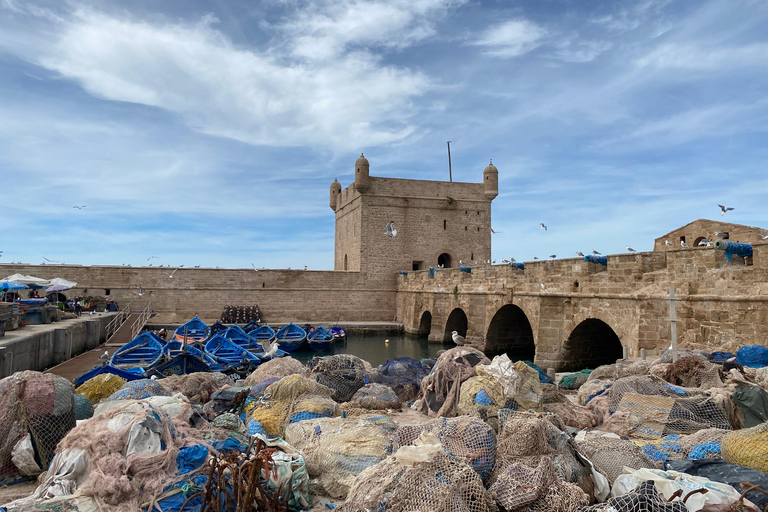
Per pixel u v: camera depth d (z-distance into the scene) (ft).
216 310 160.56
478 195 187.11
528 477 20.29
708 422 30.27
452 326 137.59
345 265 196.75
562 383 50.72
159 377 59.67
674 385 37.04
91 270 153.58
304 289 167.94
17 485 23.89
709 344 55.83
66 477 20.61
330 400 34.71
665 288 63.31
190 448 22.34
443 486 18.37
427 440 21.02
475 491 18.89
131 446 21.17
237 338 117.19
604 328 85.92
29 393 24.64
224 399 36.76
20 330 89.76
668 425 30.35
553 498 18.97
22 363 75.25
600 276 75.82
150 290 156.87
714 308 55.57
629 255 70.08
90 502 19.11
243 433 27.84
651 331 64.13
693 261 59.31
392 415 37.04
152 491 19.90
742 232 96.99
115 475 19.79
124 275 155.74
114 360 81.51
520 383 32.99
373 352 125.70
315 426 28.45
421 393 40.75
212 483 20.01
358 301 172.55
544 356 85.61
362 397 39.01
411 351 127.24
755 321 50.55
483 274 116.26
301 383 34.35
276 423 31.27
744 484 19.74
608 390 37.83
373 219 175.63
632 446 25.29
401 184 179.32
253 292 163.73
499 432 26.71
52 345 89.66
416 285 156.66
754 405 30.37
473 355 39.19
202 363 65.62
